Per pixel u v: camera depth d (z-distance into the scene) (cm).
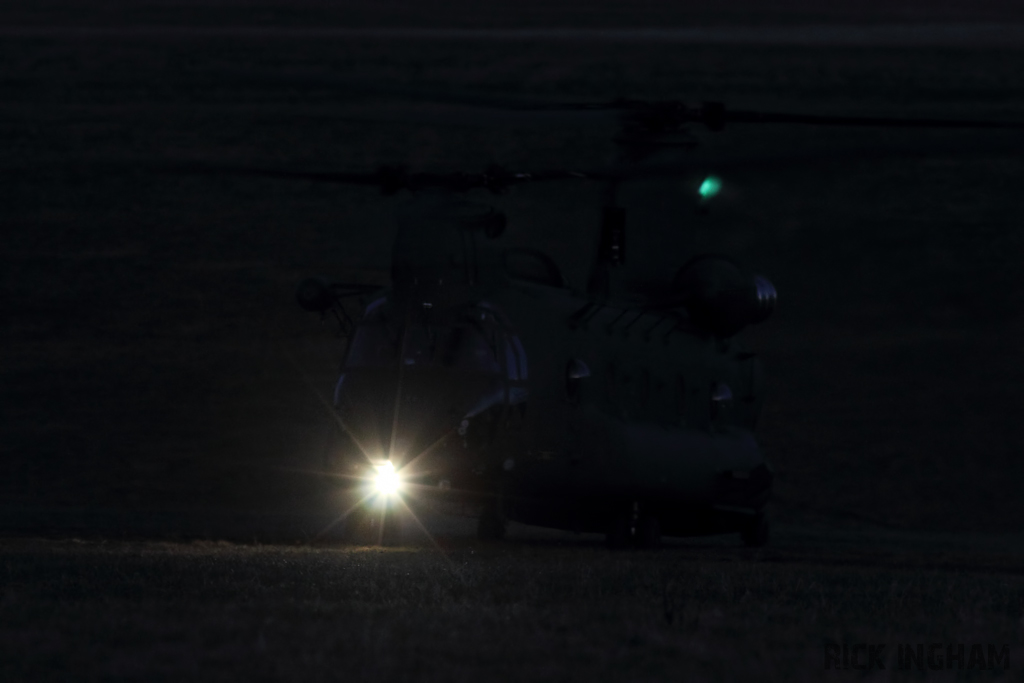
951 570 6612
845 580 5059
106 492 11362
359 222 7288
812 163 5972
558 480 7262
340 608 3684
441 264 6906
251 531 8300
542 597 4134
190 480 11912
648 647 3188
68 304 19012
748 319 8650
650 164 8125
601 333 7769
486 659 3020
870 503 12988
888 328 18725
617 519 7862
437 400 6650
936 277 12000
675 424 8325
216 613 3538
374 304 6988
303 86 7031
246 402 15012
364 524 6712
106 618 3428
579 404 7412
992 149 5291
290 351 17338
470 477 6781
